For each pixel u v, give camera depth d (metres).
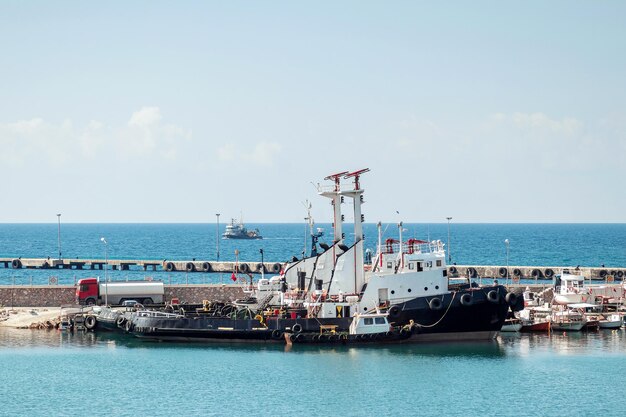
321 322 88.69
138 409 68.81
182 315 96.75
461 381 76.19
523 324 103.19
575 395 72.19
